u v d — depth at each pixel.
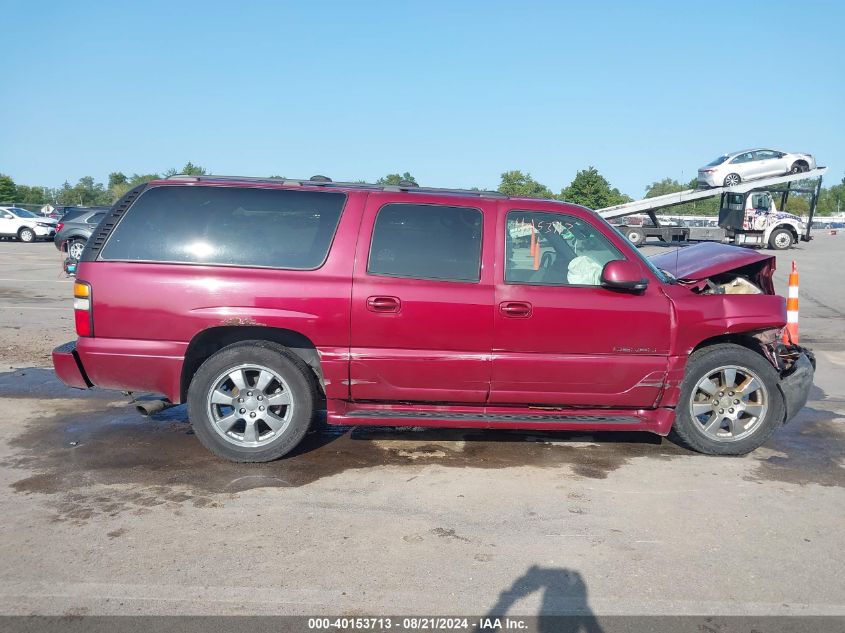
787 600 3.12
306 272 4.60
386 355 4.62
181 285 4.55
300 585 3.16
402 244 4.68
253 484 4.34
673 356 4.79
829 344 10.00
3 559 3.33
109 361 4.61
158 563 3.33
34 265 19.14
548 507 4.09
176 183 4.76
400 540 3.62
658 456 5.04
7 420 5.57
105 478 4.39
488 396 4.75
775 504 4.19
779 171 27.72
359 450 5.03
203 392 4.62
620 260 4.66
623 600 3.10
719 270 5.10
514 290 4.64
